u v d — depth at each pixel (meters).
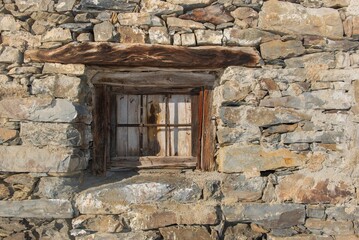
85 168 3.19
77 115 2.94
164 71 3.27
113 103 3.42
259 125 3.04
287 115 3.05
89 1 2.96
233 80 3.04
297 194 3.04
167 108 3.46
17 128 2.93
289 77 3.06
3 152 2.90
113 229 2.94
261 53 3.06
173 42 3.03
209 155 3.33
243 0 3.05
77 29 2.98
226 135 3.04
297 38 3.07
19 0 2.97
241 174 3.05
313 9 3.09
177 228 2.99
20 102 2.91
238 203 3.04
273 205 3.03
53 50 2.97
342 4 3.09
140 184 3.02
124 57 2.99
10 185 2.93
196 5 3.04
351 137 3.05
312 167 3.05
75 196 2.98
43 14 2.97
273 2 3.07
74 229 2.95
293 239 3.01
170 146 3.46
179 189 3.01
